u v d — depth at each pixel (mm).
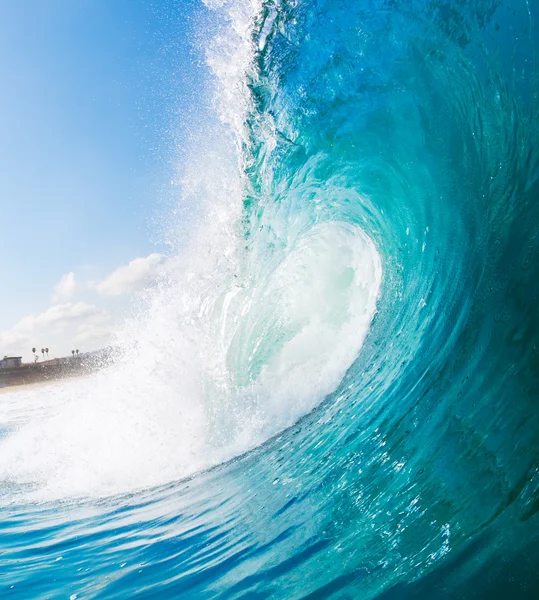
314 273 6195
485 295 3330
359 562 2238
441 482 2449
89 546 3572
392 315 5156
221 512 3699
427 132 4465
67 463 6277
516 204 3277
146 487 5008
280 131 5703
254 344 6234
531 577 1604
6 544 3877
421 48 4250
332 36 4844
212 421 5875
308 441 4449
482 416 2660
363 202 5746
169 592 2611
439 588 1787
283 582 2371
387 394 4070
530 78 3244
